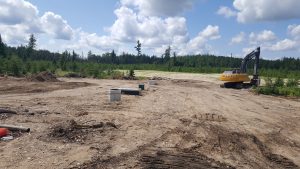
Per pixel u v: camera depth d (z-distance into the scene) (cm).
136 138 1038
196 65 9694
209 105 1892
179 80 4259
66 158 812
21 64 4475
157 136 1080
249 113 1661
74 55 9000
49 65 5469
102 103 1748
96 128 1115
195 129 1212
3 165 746
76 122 1147
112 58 11181
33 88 2459
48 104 1647
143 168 776
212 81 4309
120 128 1155
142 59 12431
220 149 984
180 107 1745
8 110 1310
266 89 2781
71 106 1602
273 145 1076
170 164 815
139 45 12419
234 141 1080
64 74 4884
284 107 1956
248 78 3198
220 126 1293
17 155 814
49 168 743
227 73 3250
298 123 1452
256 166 859
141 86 2703
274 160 926
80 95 2092
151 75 5591
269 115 1628
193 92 2658
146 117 1390
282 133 1245
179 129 1195
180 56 11800
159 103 1861
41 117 1275
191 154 909
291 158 950
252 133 1209
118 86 3008
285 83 3381
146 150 919
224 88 3216
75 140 966
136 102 1845
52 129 1052
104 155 852
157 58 12475
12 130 1028
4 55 6562
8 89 2331
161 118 1391
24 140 938
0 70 4281
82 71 5234
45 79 3306
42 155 824
